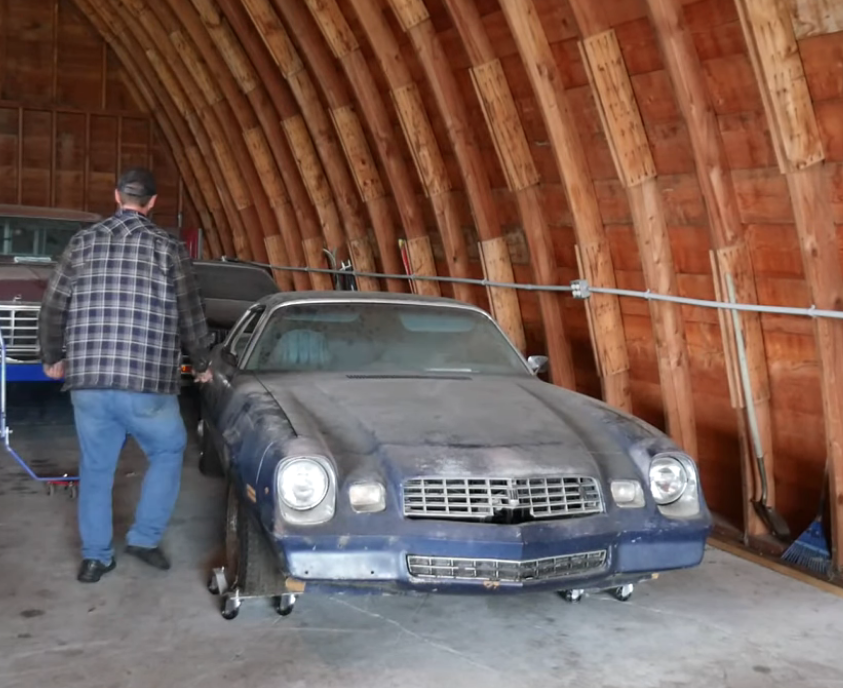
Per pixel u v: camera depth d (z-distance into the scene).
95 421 4.27
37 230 8.38
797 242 4.71
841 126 4.17
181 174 14.73
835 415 4.52
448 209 7.47
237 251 12.95
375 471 3.56
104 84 15.16
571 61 5.68
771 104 4.16
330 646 3.72
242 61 10.01
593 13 5.12
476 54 6.19
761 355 5.08
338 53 7.70
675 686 3.47
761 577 4.72
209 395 5.27
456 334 5.23
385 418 3.93
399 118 7.33
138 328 4.26
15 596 4.11
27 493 5.70
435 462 3.60
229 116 11.45
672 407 5.63
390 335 5.13
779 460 5.29
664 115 5.19
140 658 3.55
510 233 7.14
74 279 4.30
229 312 8.09
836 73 4.06
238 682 3.38
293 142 9.70
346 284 9.70
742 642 3.89
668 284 5.51
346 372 4.83
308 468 3.48
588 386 6.95
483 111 6.30
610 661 3.67
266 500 3.49
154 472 4.47
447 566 3.49
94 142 15.30
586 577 3.66
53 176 15.08
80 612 3.96
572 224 6.23
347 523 3.45
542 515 3.62
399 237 8.93
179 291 4.37
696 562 3.86
